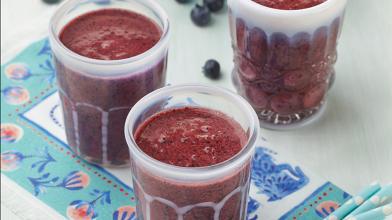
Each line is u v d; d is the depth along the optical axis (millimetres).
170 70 659
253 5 554
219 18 715
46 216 550
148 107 503
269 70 584
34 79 659
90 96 538
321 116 619
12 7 746
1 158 593
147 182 474
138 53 548
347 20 692
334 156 585
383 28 685
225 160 479
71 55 522
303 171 575
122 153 571
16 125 619
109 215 549
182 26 705
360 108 622
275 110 607
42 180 576
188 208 476
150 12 574
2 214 555
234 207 495
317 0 573
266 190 562
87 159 585
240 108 500
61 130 616
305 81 588
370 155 584
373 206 507
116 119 550
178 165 476
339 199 554
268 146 595
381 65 654
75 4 567
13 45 691
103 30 568
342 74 650
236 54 607
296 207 550
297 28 550
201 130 501
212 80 652
